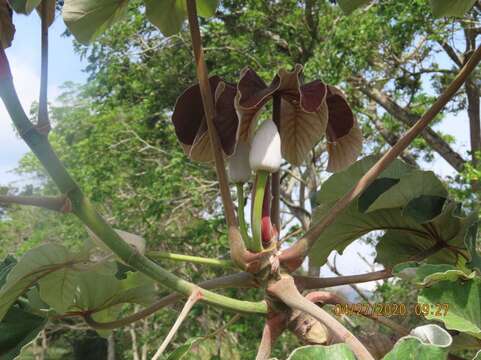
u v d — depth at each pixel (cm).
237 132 64
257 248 65
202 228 503
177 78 538
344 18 410
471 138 486
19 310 76
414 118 481
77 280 76
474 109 481
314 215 87
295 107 75
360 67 407
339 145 82
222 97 68
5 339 74
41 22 59
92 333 819
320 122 76
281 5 493
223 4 502
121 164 550
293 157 80
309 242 65
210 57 516
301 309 61
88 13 72
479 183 360
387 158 68
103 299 86
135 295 88
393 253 98
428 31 382
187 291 63
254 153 65
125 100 575
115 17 74
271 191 70
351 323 89
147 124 552
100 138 547
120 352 865
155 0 85
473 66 66
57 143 597
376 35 392
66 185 59
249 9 493
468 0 87
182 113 77
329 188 87
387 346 75
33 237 658
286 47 510
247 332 478
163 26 88
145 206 534
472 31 426
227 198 65
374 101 518
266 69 473
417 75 457
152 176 525
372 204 84
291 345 400
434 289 68
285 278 64
